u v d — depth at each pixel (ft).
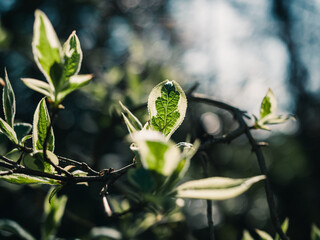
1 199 8.28
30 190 7.68
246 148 19.01
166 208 4.05
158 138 1.61
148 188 1.65
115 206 5.68
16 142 2.41
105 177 2.27
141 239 7.76
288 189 19.49
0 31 8.25
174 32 18.30
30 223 8.41
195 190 1.77
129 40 11.37
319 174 20.01
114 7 15.49
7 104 2.45
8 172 2.12
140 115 5.95
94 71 8.66
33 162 2.40
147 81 8.18
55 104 1.85
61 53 1.74
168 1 19.13
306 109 22.20
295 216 18.66
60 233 7.93
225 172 17.10
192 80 12.05
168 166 1.61
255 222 17.75
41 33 1.70
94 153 5.57
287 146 20.44
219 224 14.87
